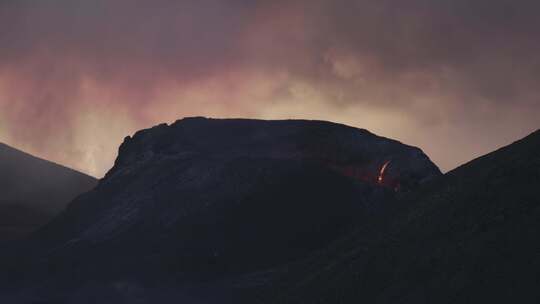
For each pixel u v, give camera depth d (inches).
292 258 7440.9
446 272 3914.9
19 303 7057.1
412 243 4537.4
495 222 4069.9
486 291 3592.5
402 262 4382.4
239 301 6250.0
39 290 7362.2
